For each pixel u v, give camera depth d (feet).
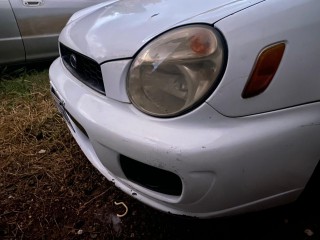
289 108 3.82
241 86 3.64
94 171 6.57
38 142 7.51
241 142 3.69
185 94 3.80
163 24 4.34
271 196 4.25
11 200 5.95
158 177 4.19
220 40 3.74
